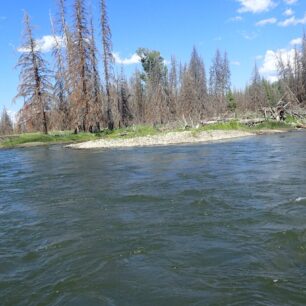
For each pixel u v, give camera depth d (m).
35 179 18.84
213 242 8.66
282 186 14.21
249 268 7.22
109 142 39.00
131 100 85.25
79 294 6.59
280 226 9.48
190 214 11.02
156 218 10.78
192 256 7.91
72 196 14.29
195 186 14.98
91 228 10.16
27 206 13.06
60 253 8.47
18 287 6.98
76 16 49.19
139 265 7.61
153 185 15.61
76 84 49.16
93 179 17.92
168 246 8.54
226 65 97.00
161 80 89.19
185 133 41.69
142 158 25.59
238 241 8.64
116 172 19.73
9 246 9.09
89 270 7.51
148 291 6.55
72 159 27.19
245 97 102.62
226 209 11.35
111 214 11.45
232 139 39.91
